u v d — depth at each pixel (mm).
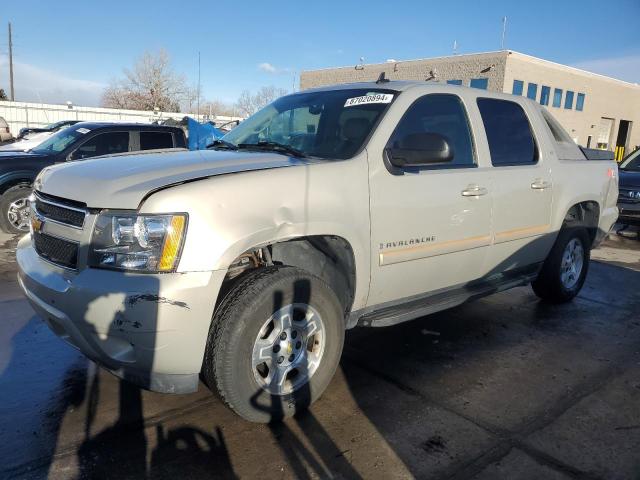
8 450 2781
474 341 4488
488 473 2705
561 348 4387
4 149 10727
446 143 3430
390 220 3457
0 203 8219
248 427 3064
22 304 5105
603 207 5645
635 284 6547
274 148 3633
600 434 3094
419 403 3396
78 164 3320
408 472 2697
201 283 2629
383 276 3510
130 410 3219
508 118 4562
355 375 3775
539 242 4840
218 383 2824
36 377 3627
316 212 3070
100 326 2629
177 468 2678
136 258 2621
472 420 3207
